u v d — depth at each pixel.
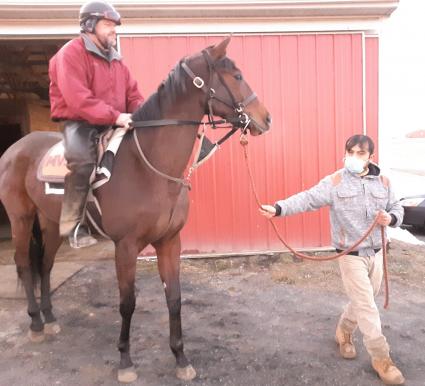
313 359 2.94
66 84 2.53
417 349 3.05
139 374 2.80
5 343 3.29
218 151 5.04
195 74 2.52
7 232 7.43
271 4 4.71
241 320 3.60
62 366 2.94
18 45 6.69
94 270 5.03
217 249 5.14
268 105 5.04
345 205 2.67
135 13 4.68
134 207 2.57
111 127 2.79
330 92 5.09
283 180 5.14
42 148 3.37
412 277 4.55
